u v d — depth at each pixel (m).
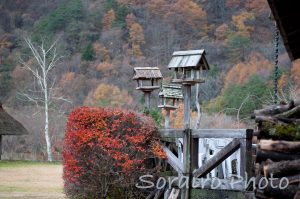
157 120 11.65
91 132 10.05
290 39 4.55
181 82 10.13
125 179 10.09
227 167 11.59
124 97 37.25
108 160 10.07
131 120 10.22
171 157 10.19
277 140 4.39
